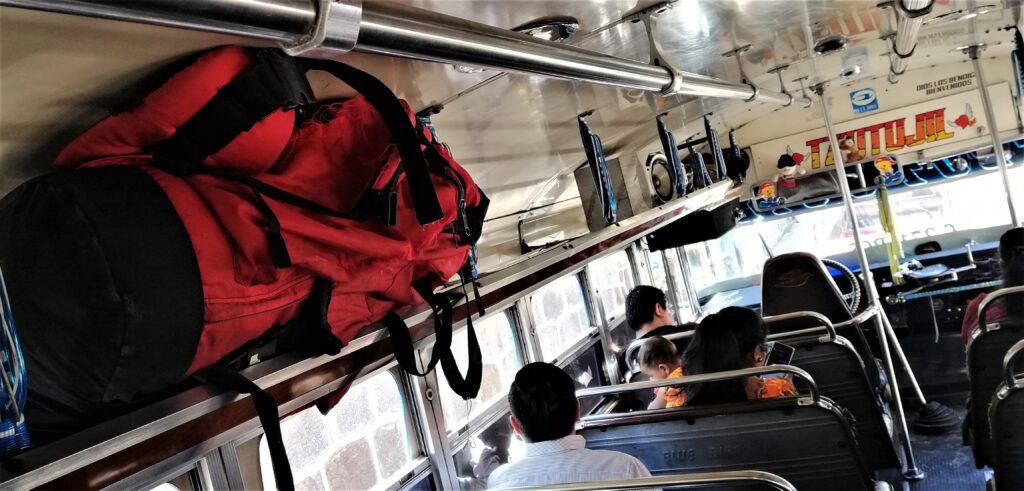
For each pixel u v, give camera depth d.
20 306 1.27
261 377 1.74
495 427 3.61
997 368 3.62
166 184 1.43
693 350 3.31
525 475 2.50
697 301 7.37
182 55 1.55
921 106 7.12
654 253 6.57
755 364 3.31
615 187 5.04
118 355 1.28
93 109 1.62
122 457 1.50
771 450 2.86
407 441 2.94
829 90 7.39
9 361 1.16
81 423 1.44
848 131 7.40
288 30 1.04
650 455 3.06
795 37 3.83
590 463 2.45
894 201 7.40
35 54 1.33
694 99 4.73
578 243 3.96
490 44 1.49
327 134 1.76
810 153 7.53
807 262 4.98
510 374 3.89
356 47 1.20
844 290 7.39
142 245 1.31
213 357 1.47
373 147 1.77
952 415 5.86
